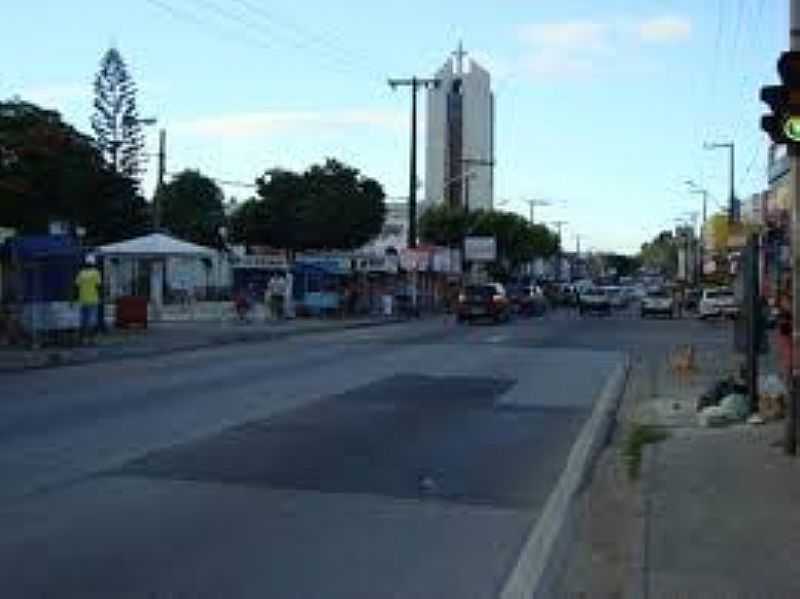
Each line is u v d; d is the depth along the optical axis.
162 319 62.41
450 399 25.47
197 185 139.75
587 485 15.32
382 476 15.62
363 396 25.58
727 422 20.98
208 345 43.66
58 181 60.16
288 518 12.80
